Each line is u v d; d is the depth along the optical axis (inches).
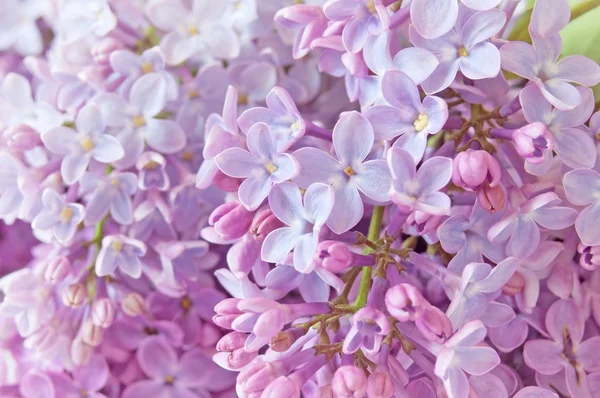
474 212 11.1
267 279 11.3
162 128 12.7
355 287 11.5
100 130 12.5
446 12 10.9
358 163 10.9
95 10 13.3
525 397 11.2
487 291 10.9
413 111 10.9
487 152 10.8
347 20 11.4
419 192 10.6
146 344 13.1
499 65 10.8
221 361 11.0
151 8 13.0
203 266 13.1
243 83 13.3
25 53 14.9
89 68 12.9
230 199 11.9
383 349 10.8
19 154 13.1
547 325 11.7
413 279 11.4
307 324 11.0
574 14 12.2
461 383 10.6
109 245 12.4
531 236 11.1
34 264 13.6
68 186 13.0
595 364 11.7
